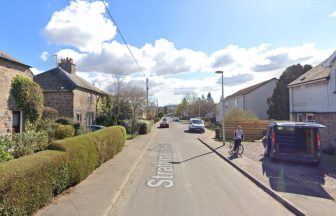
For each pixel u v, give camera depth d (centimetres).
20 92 1792
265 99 4753
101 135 1309
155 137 3152
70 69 3325
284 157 1420
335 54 1777
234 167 1391
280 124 1448
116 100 4012
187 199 849
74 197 808
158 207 772
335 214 707
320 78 1922
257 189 984
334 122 1808
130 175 1169
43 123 2020
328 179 1092
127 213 724
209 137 3092
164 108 15100
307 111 2167
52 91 2812
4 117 1680
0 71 1652
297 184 1012
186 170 1305
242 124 2859
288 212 754
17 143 1110
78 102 2952
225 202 827
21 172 591
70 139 943
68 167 852
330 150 1730
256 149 2022
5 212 534
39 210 691
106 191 877
